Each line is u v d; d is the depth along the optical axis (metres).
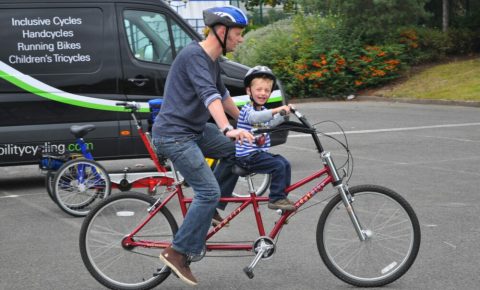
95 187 8.34
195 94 5.15
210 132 5.48
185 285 5.70
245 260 6.37
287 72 24.14
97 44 10.15
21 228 7.80
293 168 11.01
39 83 9.97
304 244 6.81
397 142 13.48
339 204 5.47
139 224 5.47
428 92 21.83
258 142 5.34
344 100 23.59
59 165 8.54
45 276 6.04
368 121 17.09
